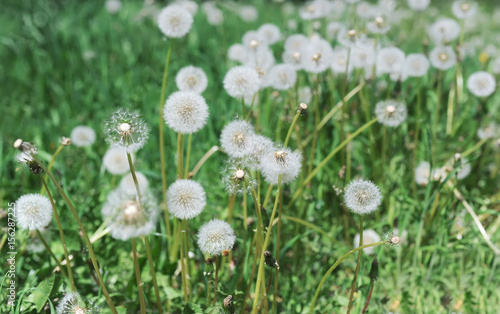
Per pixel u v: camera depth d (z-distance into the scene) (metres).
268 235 0.97
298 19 2.01
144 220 0.86
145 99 1.58
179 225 1.08
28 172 1.38
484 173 1.44
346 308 1.13
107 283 1.15
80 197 1.31
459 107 1.53
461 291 1.19
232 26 2.38
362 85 1.32
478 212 1.20
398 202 1.30
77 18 2.35
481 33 2.53
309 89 1.45
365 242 1.18
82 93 1.82
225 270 1.17
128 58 1.97
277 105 1.52
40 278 1.10
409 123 1.46
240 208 1.27
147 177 1.36
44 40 2.05
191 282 1.09
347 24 1.78
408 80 1.56
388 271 1.19
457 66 1.49
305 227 1.25
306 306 1.12
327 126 1.39
